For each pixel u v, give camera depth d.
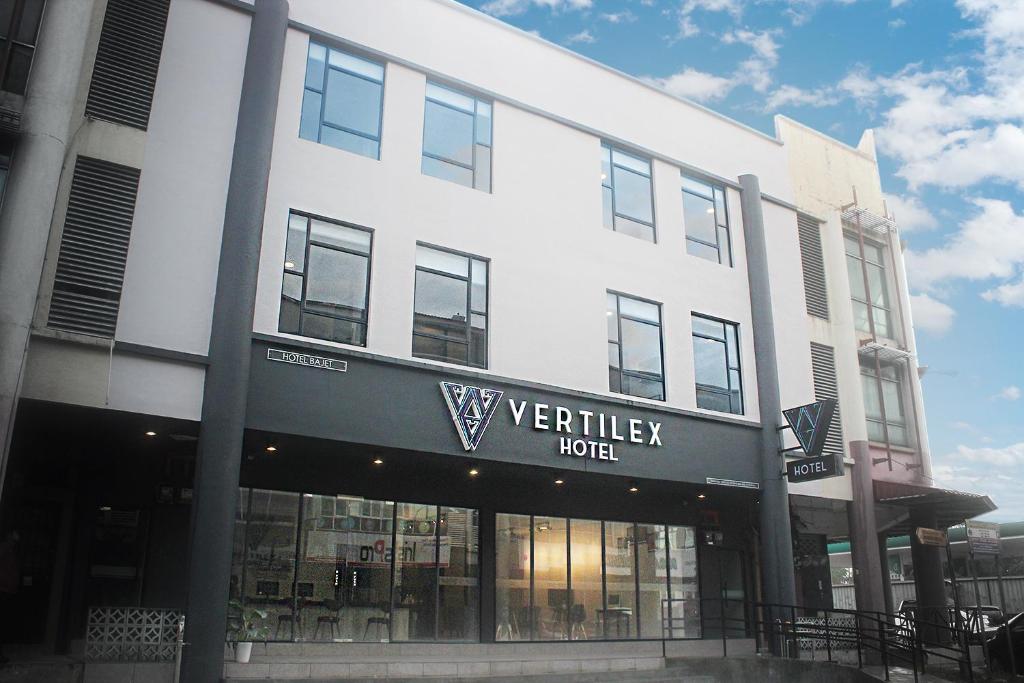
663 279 19.97
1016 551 36.56
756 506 22.11
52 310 12.47
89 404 12.30
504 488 18.48
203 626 12.15
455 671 14.37
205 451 12.84
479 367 16.66
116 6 14.20
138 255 13.27
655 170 20.86
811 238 23.94
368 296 15.59
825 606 25.09
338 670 13.51
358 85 16.77
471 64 18.30
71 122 13.29
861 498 22.08
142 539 15.46
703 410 19.59
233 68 14.89
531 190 18.39
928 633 21.80
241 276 13.76
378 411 14.88
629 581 19.95
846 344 23.25
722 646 19.83
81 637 14.70
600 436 17.59
